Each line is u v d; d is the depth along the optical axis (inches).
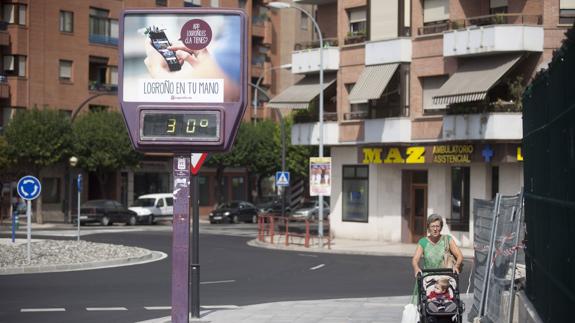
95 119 2356.1
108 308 636.7
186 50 511.5
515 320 458.3
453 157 1379.2
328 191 1417.3
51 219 2404.0
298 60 1683.1
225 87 509.0
